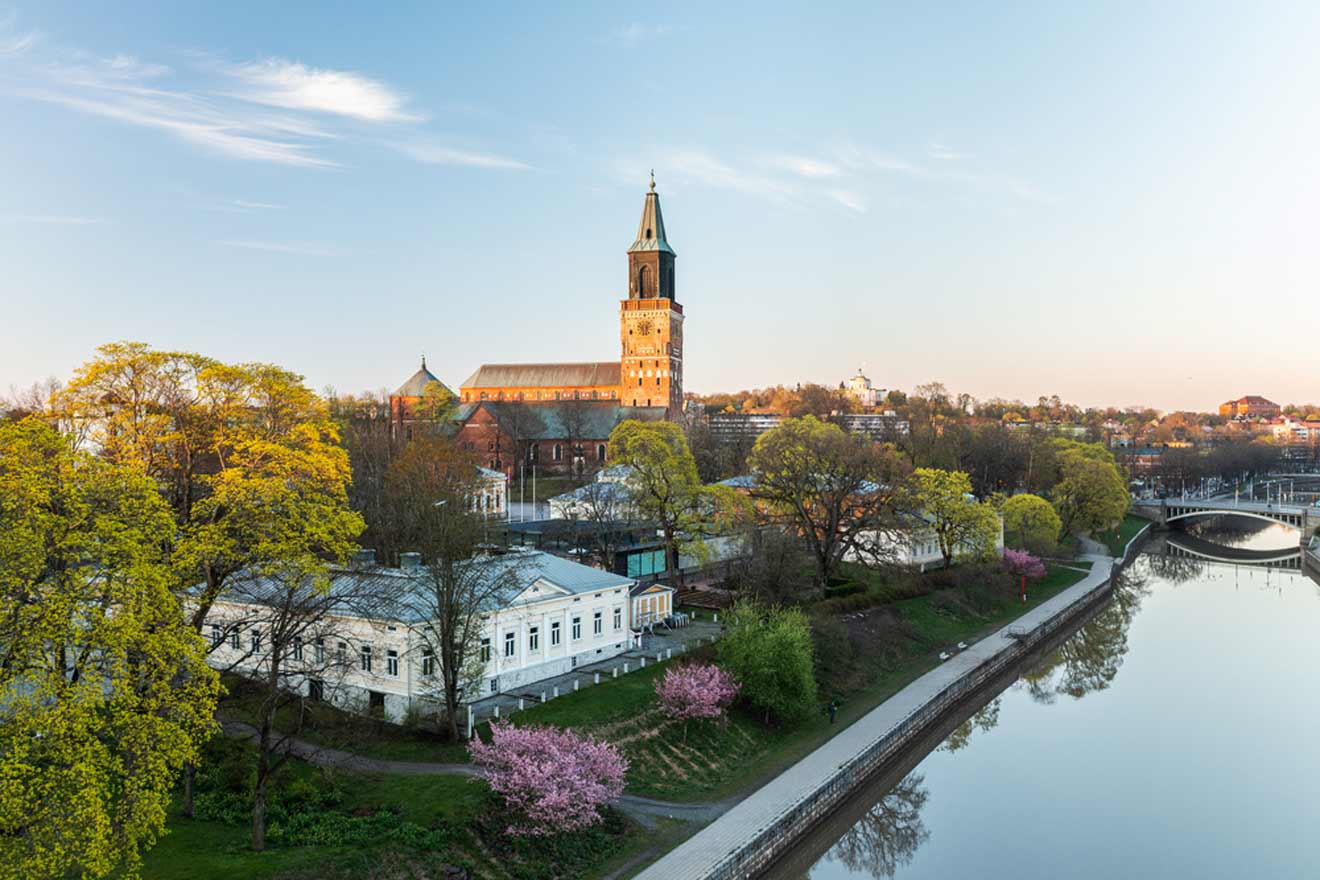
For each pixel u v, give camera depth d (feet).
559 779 153.48
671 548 326.24
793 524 336.29
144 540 124.36
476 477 379.35
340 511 163.63
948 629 324.60
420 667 192.44
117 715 111.75
